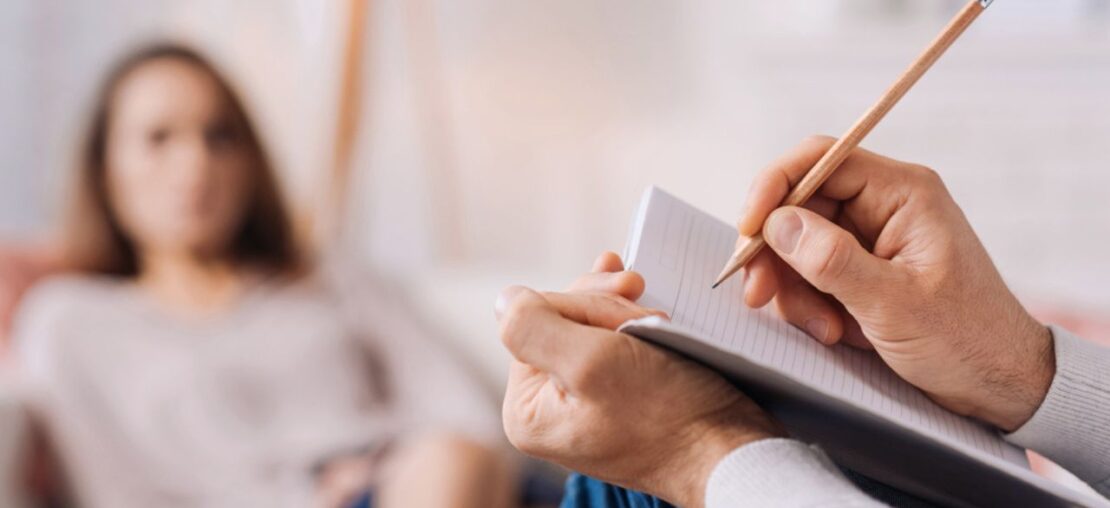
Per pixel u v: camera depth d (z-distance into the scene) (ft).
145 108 6.67
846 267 1.88
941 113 8.59
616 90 9.96
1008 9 8.52
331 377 6.66
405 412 6.77
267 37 9.91
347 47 8.39
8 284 6.83
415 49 9.71
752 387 1.74
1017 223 8.62
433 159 9.99
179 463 6.31
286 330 6.72
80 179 6.84
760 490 1.58
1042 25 8.48
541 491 6.17
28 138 10.09
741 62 9.50
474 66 10.08
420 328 7.14
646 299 1.94
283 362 6.61
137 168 6.65
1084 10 8.39
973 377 1.98
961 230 1.98
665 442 1.70
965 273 1.94
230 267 6.91
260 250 7.04
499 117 10.16
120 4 10.18
